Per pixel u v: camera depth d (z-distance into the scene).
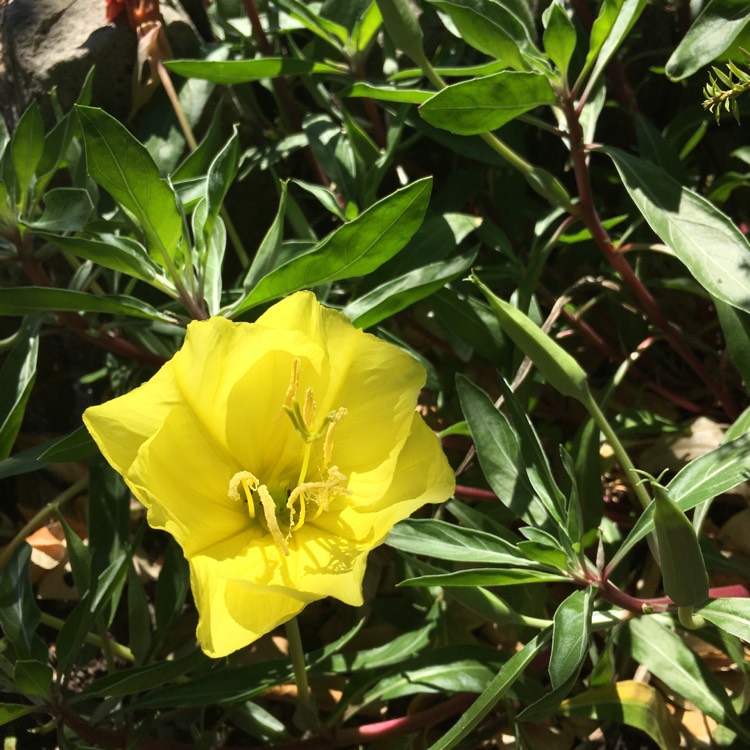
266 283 0.23
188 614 0.30
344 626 0.29
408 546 0.22
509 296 0.35
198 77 0.30
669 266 0.34
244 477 0.19
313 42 0.35
